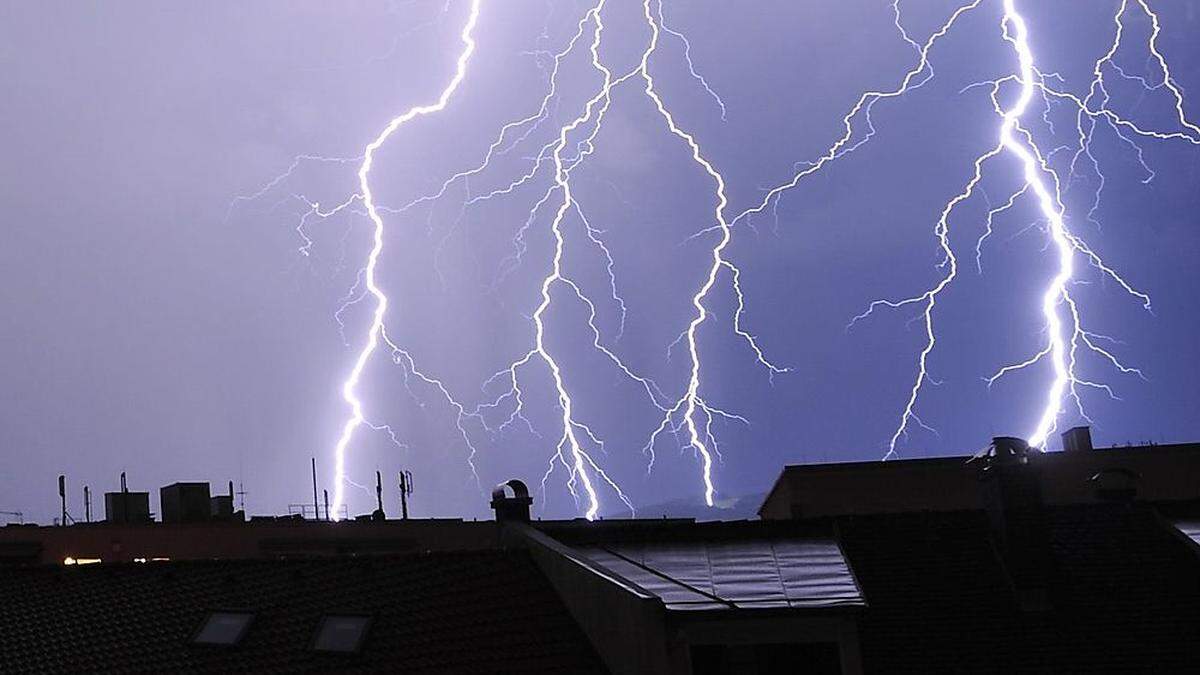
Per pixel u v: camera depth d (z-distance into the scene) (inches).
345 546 1365.7
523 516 882.8
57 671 742.5
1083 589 728.3
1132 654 677.9
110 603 820.0
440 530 1433.3
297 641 734.5
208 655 737.6
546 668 673.6
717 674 657.0
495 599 746.8
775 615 638.5
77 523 1371.8
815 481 1181.7
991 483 756.0
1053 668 671.8
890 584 741.3
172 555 1269.7
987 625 705.0
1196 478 1175.0
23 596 842.8
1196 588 723.4
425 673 679.1
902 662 681.6
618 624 655.8
